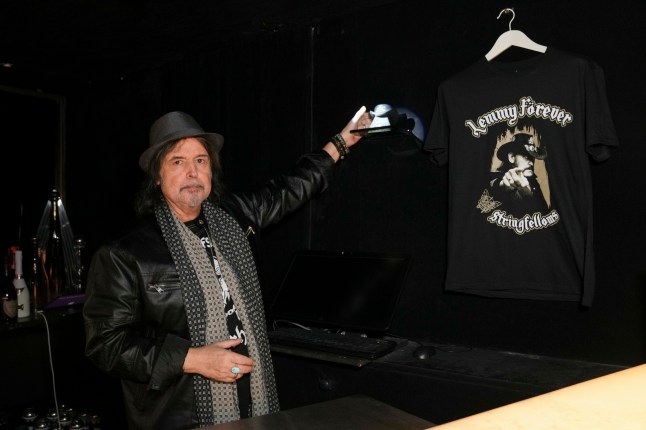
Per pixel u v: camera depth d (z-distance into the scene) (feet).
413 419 3.71
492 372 6.72
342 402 4.08
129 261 5.54
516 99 6.78
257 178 10.03
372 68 8.68
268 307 8.73
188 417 5.51
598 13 6.81
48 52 10.70
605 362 6.89
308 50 9.33
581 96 6.38
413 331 8.39
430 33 8.14
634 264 6.66
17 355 11.37
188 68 10.94
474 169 7.11
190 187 5.76
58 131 13.10
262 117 9.92
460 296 7.98
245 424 3.66
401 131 7.89
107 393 11.46
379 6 8.57
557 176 6.58
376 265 8.09
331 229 9.16
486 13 7.65
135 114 12.10
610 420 1.26
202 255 5.83
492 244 7.04
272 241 9.78
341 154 7.72
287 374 8.32
